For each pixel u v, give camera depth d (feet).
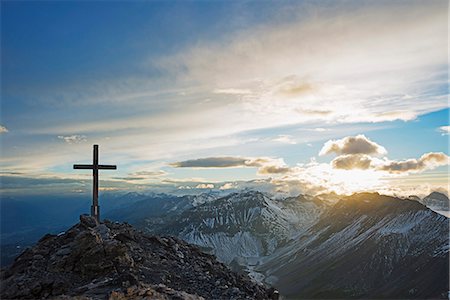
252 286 122.11
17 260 115.96
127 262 111.96
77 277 107.34
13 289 99.91
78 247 113.09
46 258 114.42
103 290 96.58
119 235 128.77
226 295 108.58
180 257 128.36
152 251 126.82
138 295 92.63
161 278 109.40
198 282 114.21
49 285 101.09
